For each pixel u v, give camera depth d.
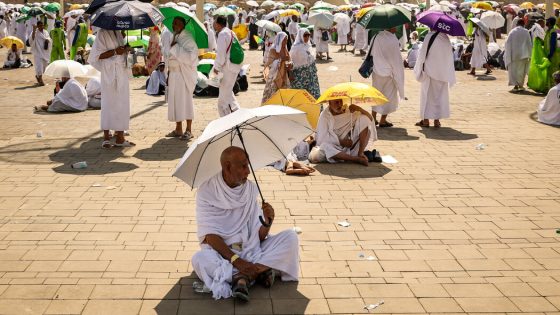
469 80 17.47
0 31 28.34
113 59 9.12
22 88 15.97
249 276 4.65
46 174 7.94
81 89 12.51
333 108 8.55
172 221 6.25
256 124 4.84
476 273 5.07
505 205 6.80
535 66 14.80
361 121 8.55
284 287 4.81
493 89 15.72
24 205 6.71
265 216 4.88
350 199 6.99
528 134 10.48
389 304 4.53
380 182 7.67
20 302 4.55
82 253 5.44
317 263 5.25
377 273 5.06
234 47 10.14
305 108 8.99
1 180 7.66
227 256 4.67
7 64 20.41
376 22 10.54
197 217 4.81
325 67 21.06
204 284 4.75
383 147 9.59
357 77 18.30
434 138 10.22
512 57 15.17
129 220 6.27
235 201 4.77
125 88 9.27
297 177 7.89
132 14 8.73
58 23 17.78
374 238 5.83
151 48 12.26
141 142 9.83
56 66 12.44
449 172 8.13
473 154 9.11
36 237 5.80
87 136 10.22
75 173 7.99
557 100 11.12
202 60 15.47
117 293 4.70
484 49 18.38
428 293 4.71
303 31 11.52
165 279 4.95
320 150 8.58
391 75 10.81
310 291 4.74
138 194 7.12
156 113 12.38
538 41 14.73
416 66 10.93
